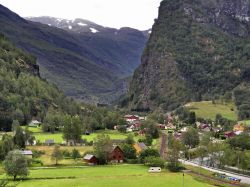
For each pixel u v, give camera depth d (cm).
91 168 19525
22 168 16238
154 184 15988
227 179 18212
